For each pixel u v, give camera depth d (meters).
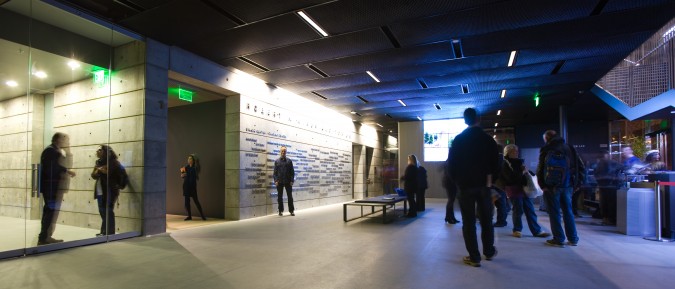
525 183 6.16
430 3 5.46
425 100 12.59
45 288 3.51
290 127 11.18
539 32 6.55
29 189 5.50
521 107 13.72
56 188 5.65
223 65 8.41
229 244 5.61
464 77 9.58
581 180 5.71
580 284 3.50
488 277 3.74
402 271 4.01
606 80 10.60
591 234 6.29
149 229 6.40
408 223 7.93
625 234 6.28
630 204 6.26
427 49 7.42
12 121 5.58
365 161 18.70
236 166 8.84
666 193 5.95
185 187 8.76
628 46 7.26
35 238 5.29
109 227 6.06
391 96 11.93
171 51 7.10
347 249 5.20
